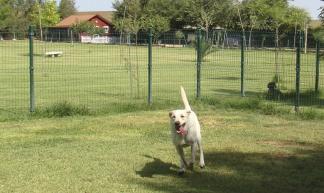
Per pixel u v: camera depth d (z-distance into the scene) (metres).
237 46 36.06
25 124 13.68
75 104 16.97
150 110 16.39
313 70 33.19
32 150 10.59
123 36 52.25
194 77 28.81
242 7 59.25
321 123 14.44
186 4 82.25
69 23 100.62
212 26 74.62
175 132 8.66
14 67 33.00
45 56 41.91
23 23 82.81
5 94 20.09
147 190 8.00
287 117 15.34
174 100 18.45
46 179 8.49
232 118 15.03
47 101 18.28
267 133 12.83
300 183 8.55
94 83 24.64
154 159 9.98
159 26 73.88
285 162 9.95
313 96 20.30
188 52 45.81
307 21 54.41
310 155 10.57
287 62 36.06
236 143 11.62
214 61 39.22
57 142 11.41
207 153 10.59
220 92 22.09
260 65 35.81
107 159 9.91
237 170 9.30
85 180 8.48
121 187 8.12
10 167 9.21
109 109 16.12
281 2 56.59
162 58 42.28
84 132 12.65
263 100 18.91
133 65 35.69
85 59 40.72
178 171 8.94
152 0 85.38
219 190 8.08
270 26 53.72
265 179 8.76
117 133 12.57
